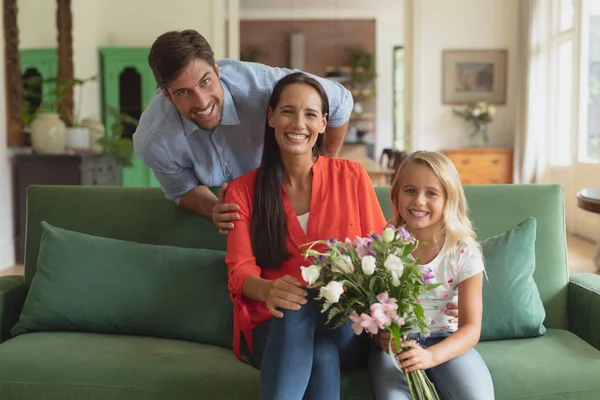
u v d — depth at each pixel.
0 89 5.33
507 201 2.25
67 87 6.23
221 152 2.25
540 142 7.71
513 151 8.08
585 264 5.33
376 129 12.34
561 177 7.39
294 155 1.93
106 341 1.99
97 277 2.09
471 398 1.58
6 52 5.45
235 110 2.16
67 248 2.14
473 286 1.76
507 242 2.06
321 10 12.13
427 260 1.83
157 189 2.39
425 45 8.38
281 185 1.94
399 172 1.87
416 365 1.55
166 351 1.92
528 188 2.28
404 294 1.57
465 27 8.34
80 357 1.84
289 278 1.68
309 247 1.71
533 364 1.79
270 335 1.63
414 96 8.41
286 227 1.91
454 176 1.81
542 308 2.05
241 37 12.27
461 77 8.40
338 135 2.45
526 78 7.69
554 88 7.58
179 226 2.32
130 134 7.62
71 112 6.60
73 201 2.36
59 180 5.50
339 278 1.61
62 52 6.61
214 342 2.06
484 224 2.22
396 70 12.23
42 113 5.65
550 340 1.99
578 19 6.70
